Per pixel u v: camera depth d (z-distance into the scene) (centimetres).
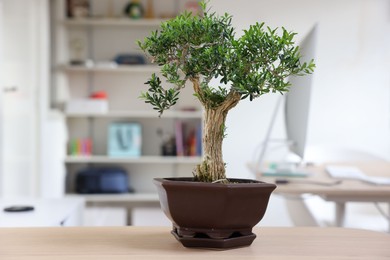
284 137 322
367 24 385
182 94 580
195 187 101
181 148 556
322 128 378
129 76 589
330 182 244
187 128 579
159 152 584
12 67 508
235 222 104
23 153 505
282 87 104
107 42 586
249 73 104
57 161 541
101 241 109
